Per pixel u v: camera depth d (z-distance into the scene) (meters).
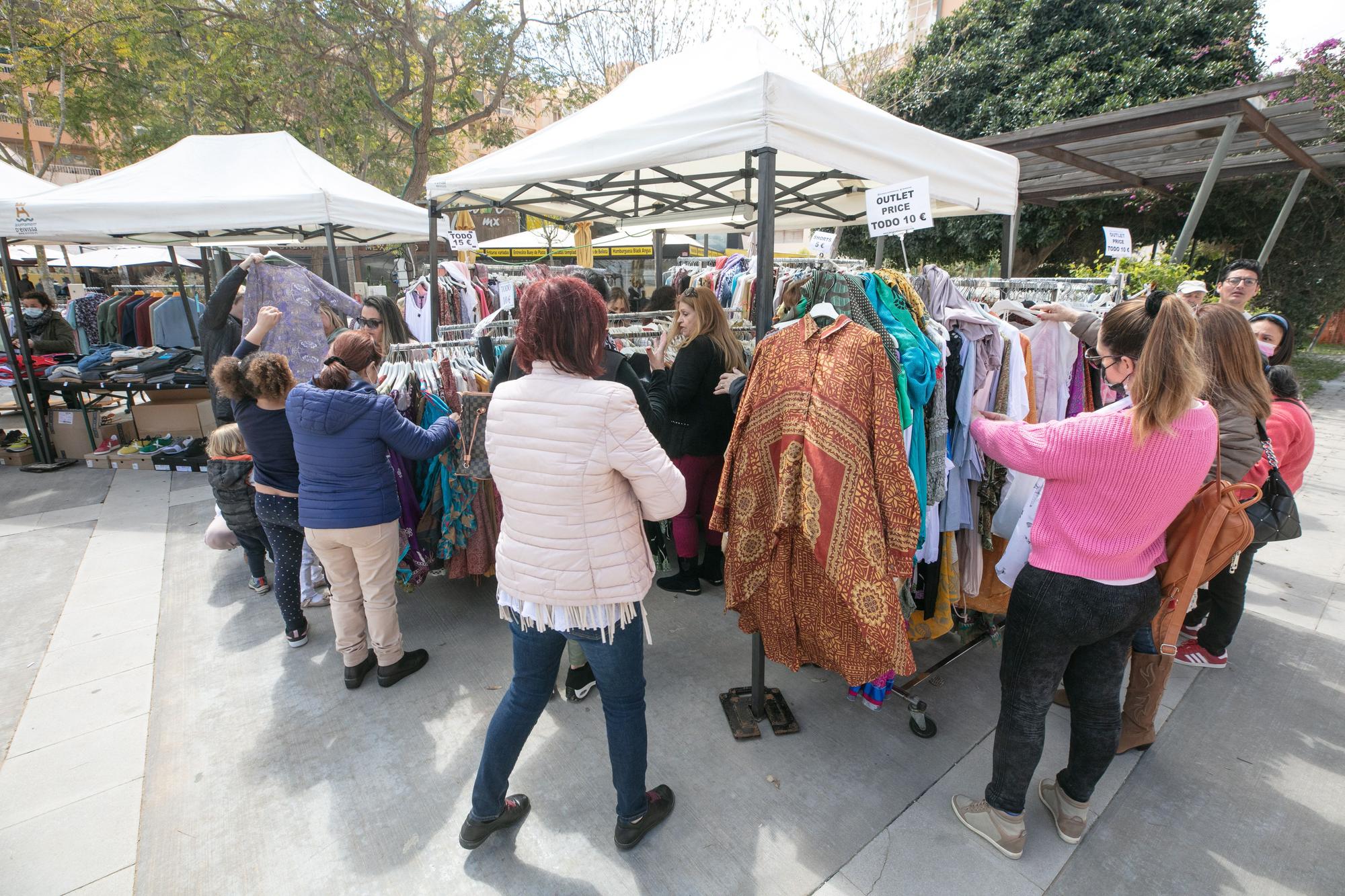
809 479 1.86
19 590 3.52
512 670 2.81
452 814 2.05
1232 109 3.92
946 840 1.93
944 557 2.42
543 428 1.49
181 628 3.15
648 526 3.44
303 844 1.93
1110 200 8.82
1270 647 2.99
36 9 10.33
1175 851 1.90
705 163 3.86
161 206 4.35
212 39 9.80
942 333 2.16
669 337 3.47
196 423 6.11
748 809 2.06
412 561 2.99
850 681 2.07
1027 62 9.41
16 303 5.54
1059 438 1.55
